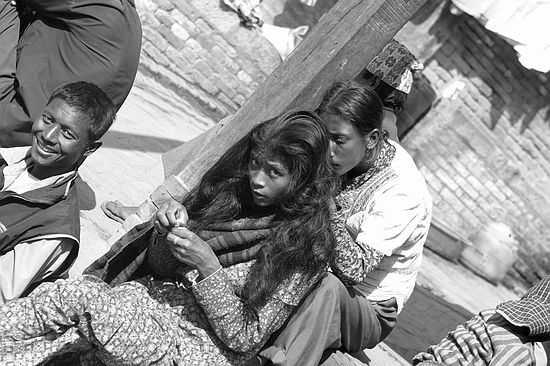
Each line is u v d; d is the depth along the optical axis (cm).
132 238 315
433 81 1141
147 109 832
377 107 366
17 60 416
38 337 287
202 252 287
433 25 1105
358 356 440
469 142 1184
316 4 1046
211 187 310
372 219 379
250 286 293
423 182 403
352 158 366
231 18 974
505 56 1157
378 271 402
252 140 302
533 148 1220
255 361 327
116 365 285
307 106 423
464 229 1205
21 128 407
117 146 650
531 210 1238
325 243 297
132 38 416
